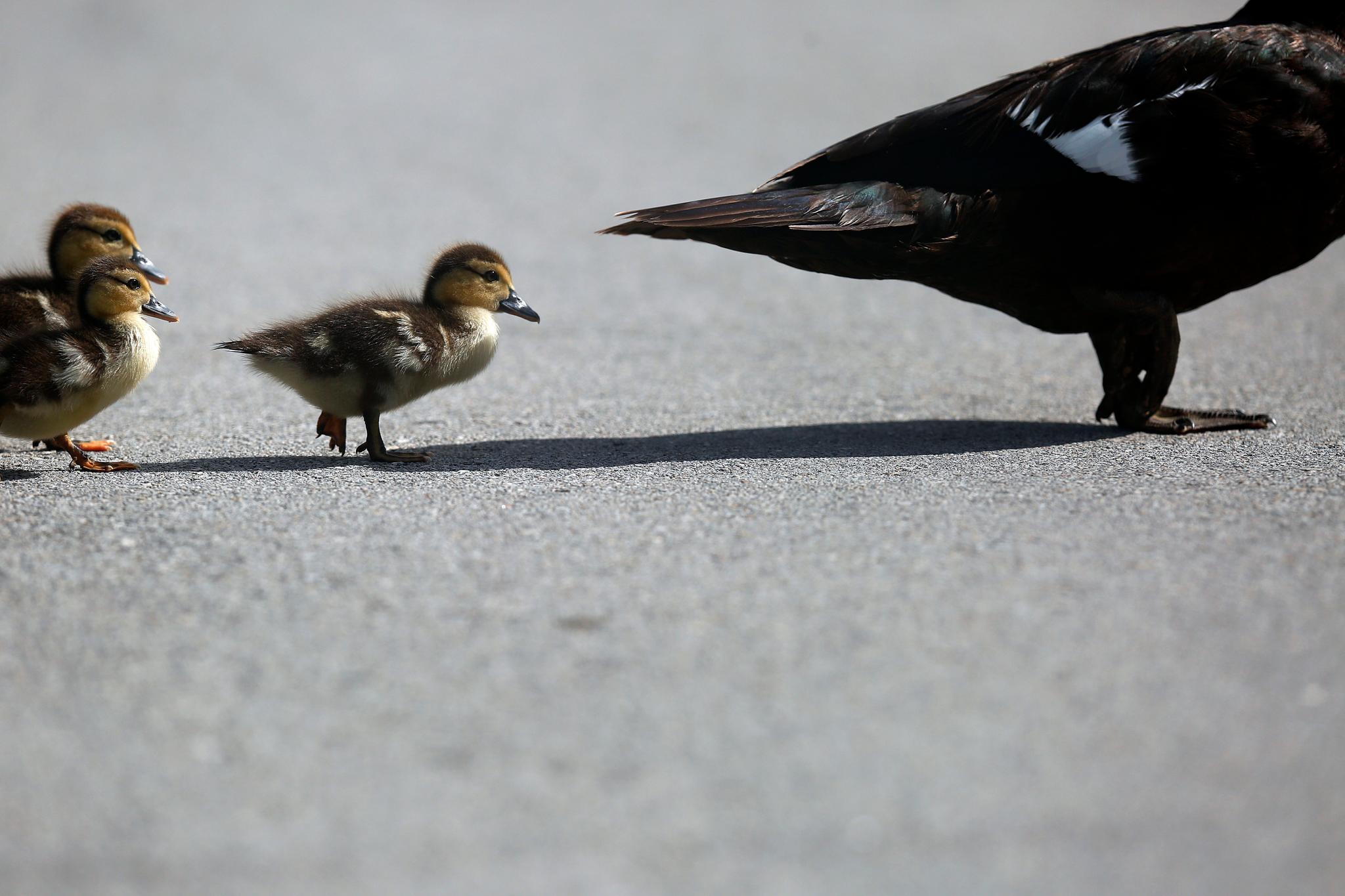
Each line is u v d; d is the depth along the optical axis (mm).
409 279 19750
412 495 10133
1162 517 9383
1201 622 7676
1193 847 5809
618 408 13805
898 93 33781
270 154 28969
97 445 12023
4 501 9914
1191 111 11070
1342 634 7508
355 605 7992
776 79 36688
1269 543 8836
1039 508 9641
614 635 7605
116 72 39281
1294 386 14234
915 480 10508
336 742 6594
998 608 7875
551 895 5586
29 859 5789
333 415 11742
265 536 9102
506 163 28109
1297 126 11125
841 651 7383
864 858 5770
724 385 14836
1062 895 5547
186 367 15312
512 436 12633
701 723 6719
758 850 5828
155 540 9016
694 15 50188
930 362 15930
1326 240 11859
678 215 11148
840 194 11289
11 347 10680
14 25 47750
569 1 54281
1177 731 6590
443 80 37875
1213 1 47781
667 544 8945
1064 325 12469
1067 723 6664
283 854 5828
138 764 6422
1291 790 6152
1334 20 11766
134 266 11242
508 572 8469
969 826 5953
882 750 6480
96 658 7375
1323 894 5535
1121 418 12539
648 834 5934
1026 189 11375
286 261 20781
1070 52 37781
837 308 18891
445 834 5941
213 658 7367
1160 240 11445
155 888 5625
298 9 51719
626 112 33250
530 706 6895
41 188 25484
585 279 20375
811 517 9508
